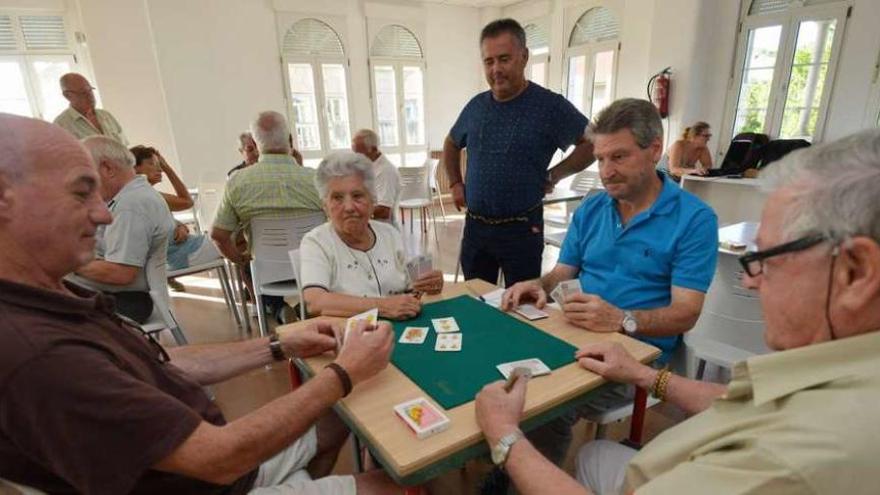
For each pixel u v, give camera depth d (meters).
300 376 1.34
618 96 6.17
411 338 1.23
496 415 0.85
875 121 4.21
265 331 2.71
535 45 7.28
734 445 0.57
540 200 2.22
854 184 0.49
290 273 2.63
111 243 1.91
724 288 1.80
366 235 1.71
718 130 5.36
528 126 2.09
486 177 2.17
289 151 2.50
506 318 1.36
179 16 5.19
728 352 1.71
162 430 0.70
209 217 4.07
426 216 6.23
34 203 0.74
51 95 5.40
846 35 4.28
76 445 0.66
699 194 4.22
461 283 1.71
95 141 1.87
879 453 0.46
